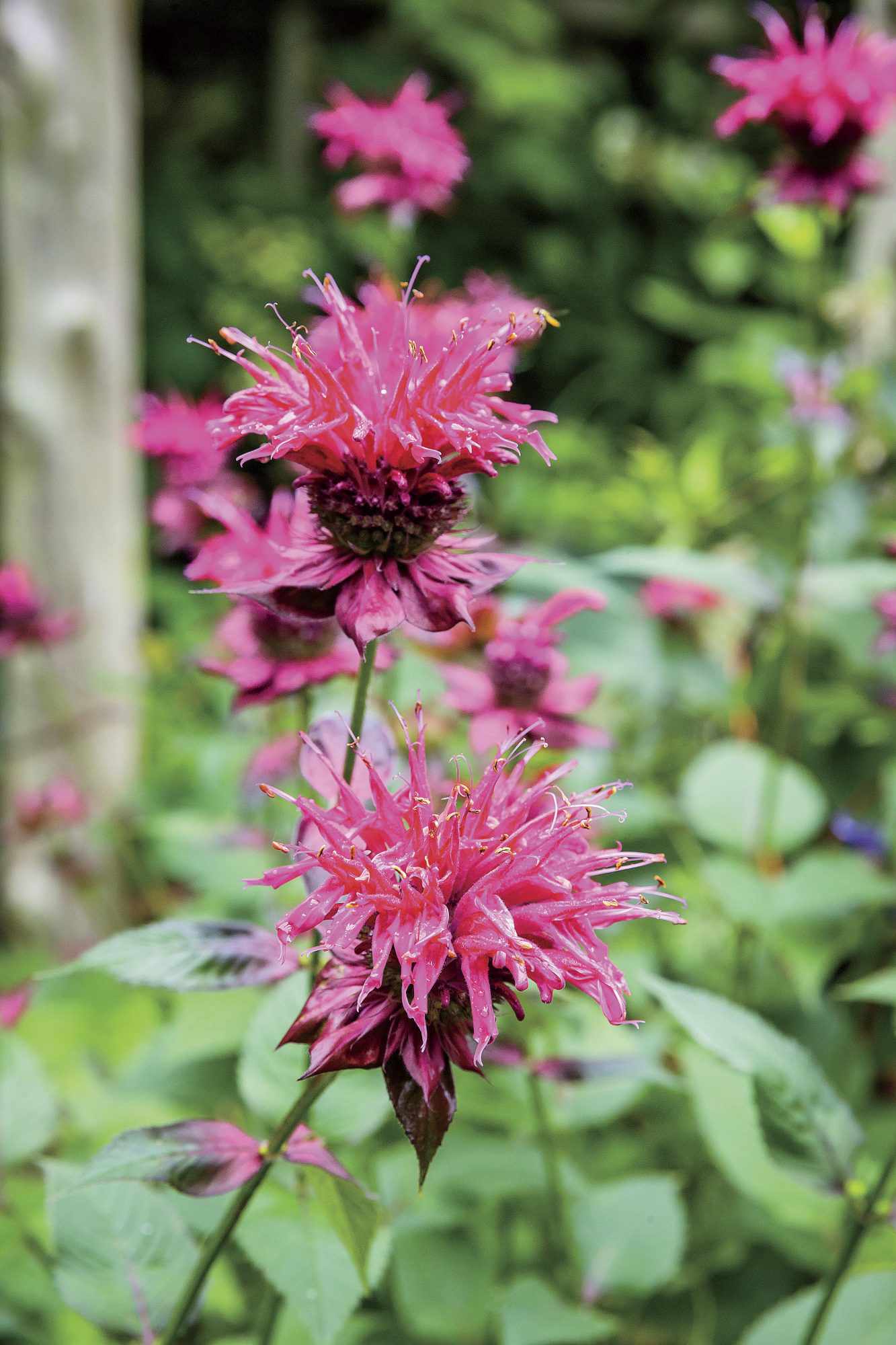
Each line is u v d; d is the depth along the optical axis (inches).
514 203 51.9
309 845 9.9
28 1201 14.3
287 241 43.7
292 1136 10.2
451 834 9.3
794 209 17.1
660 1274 12.8
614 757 19.4
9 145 22.4
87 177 23.2
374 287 11.7
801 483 17.3
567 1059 12.2
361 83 50.6
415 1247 13.7
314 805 9.2
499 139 50.9
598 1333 11.8
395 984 9.4
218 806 20.0
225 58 53.3
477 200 51.1
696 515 21.5
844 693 19.4
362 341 10.3
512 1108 13.8
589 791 9.7
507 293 16.1
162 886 22.3
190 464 18.2
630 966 14.7
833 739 20.7
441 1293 13.5
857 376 18.4
